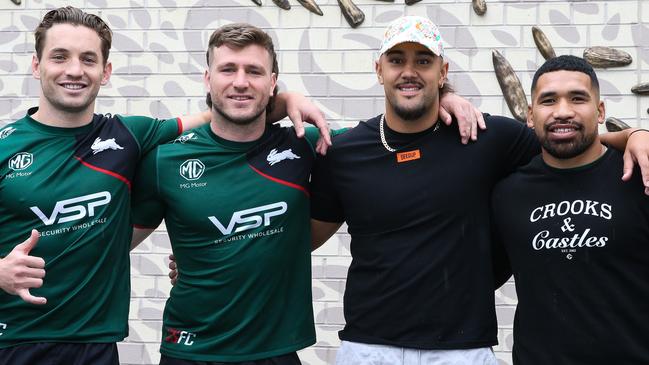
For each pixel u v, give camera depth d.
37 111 3.24
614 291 2.89
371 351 3.20
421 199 3.17
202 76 4.64
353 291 3.28
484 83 4.48
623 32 4.40
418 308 3.14
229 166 3.25
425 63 3.19
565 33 4.44
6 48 4.72
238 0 4.64
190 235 3.22
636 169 2.94
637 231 2.89
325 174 3.35
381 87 4.54
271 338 3.20
